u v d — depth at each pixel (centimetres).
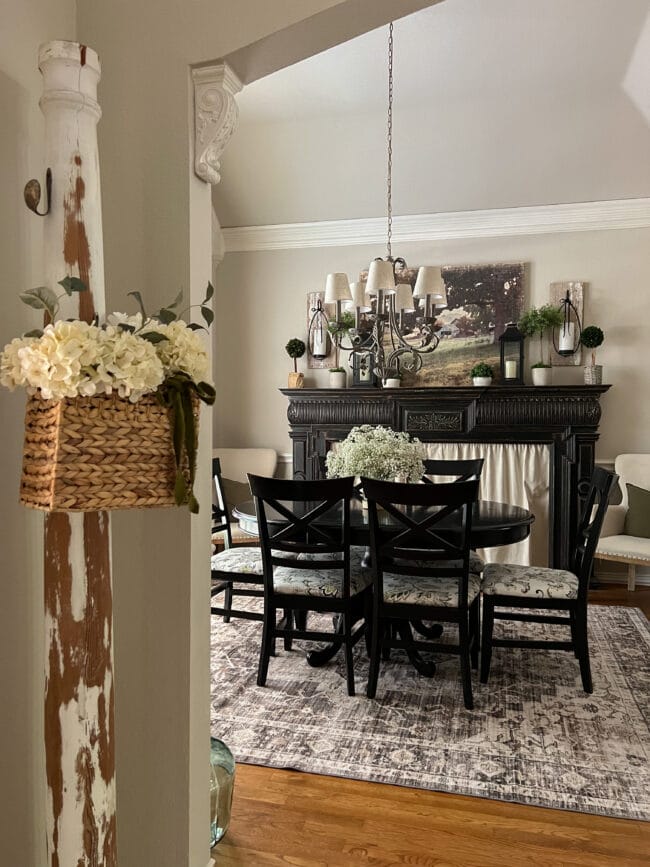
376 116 463
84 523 117
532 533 502
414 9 145
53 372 95
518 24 356
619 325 507
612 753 245
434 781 228
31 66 142
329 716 275
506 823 205
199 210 157
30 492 105
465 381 531
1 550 136
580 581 296
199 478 161
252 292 578
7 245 135
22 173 139
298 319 569
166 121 153
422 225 537
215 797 186
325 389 528
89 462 101
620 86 418
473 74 410
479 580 321
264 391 578
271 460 557
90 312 116
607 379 511
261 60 153
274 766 238
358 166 504
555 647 300
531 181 495
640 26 353
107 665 121
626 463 490
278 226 561
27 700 144
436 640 363
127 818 165
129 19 155
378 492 276
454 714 276
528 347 524
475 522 308
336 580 301
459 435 512
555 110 443
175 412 110
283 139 492
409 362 532
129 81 155
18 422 141
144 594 161
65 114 114
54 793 117
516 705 284
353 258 557
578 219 509
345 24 147
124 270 158
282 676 317
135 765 164
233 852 192
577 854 191
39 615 148
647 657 341
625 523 469
